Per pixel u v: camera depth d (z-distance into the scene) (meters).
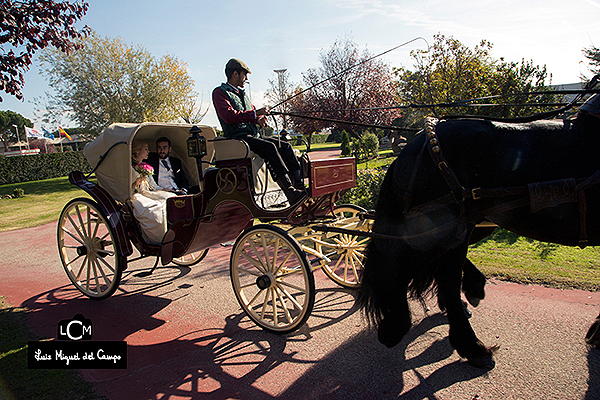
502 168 2.54
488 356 2.87
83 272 6.11
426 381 2.77
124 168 4.34
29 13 8.32
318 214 4.11
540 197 2.40
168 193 4.83
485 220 3.04
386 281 2.92
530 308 3.66
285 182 3.63
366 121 25.39
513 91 9.57
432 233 2.74
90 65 25.25
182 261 6.00
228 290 4.84
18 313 4.54
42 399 2.83
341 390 2.73
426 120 2.96
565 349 2.99
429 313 3.89
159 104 26.33
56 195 18.20
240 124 4.01
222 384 2.90
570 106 2.77
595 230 2.45
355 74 25.34
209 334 3.75
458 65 11.34
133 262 6.43
